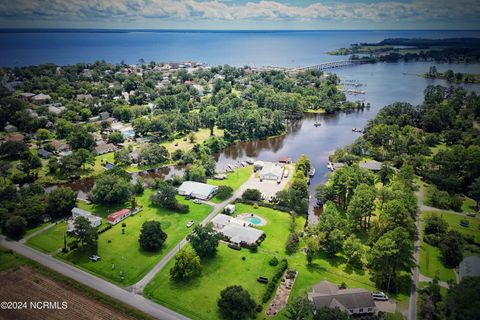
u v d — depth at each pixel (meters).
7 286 121.44
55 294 118.19
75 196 177.25
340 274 131.62
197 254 139.25
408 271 132.50
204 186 197.00
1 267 131.25
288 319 110.06
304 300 108.56
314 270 133.88
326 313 99.88
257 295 120.31
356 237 155.75
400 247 123.50
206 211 177.62
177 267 126.44
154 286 123.75
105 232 157.75
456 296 101.62
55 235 154.88
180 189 197.38
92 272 130.75
